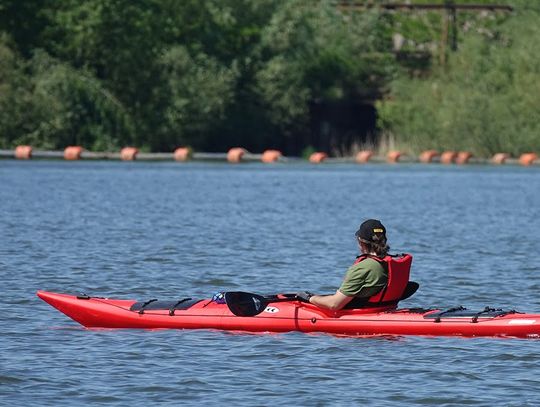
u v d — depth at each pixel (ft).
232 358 165.99
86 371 157.17
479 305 221.66
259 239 343.87
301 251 313.32
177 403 141.28
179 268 271.08
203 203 499.10
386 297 183.52
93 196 526.57
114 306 190.29
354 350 171.53
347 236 359.25
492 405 140.97
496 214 467.11
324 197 556.10
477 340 178.19
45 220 395.96
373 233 182.19
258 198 540.11
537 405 140.87
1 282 241.14
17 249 302.45
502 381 152.76
